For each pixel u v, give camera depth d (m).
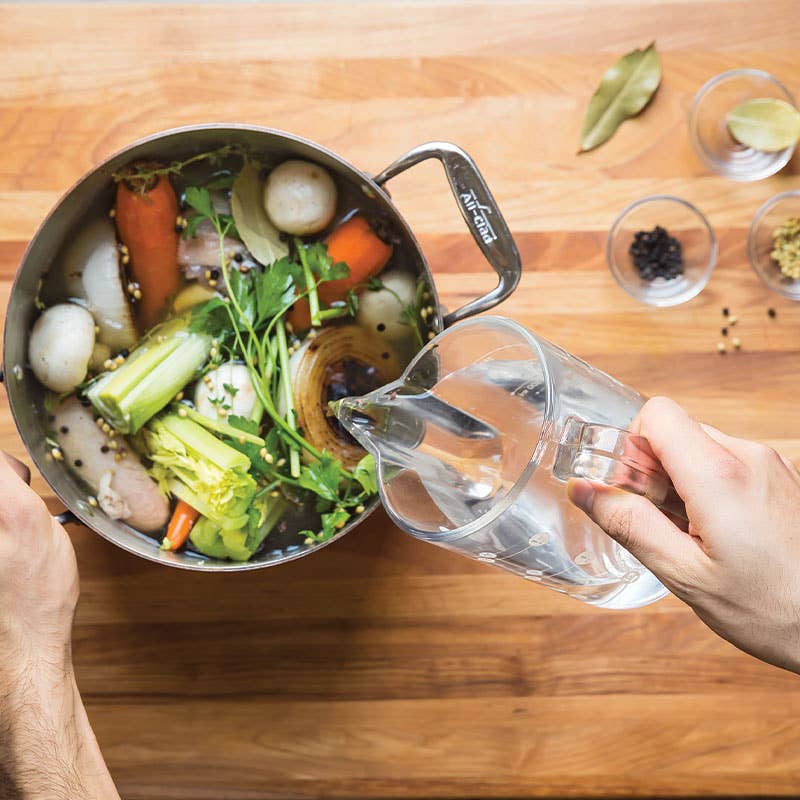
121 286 0.90
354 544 1.01
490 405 0.71
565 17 1.02
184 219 0.90
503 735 1.01
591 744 1.01
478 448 0.72
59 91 1.00
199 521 0.90
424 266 0.85
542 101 1.02
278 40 1.01
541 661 1.01
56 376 0.88
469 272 1.01
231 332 0.90
